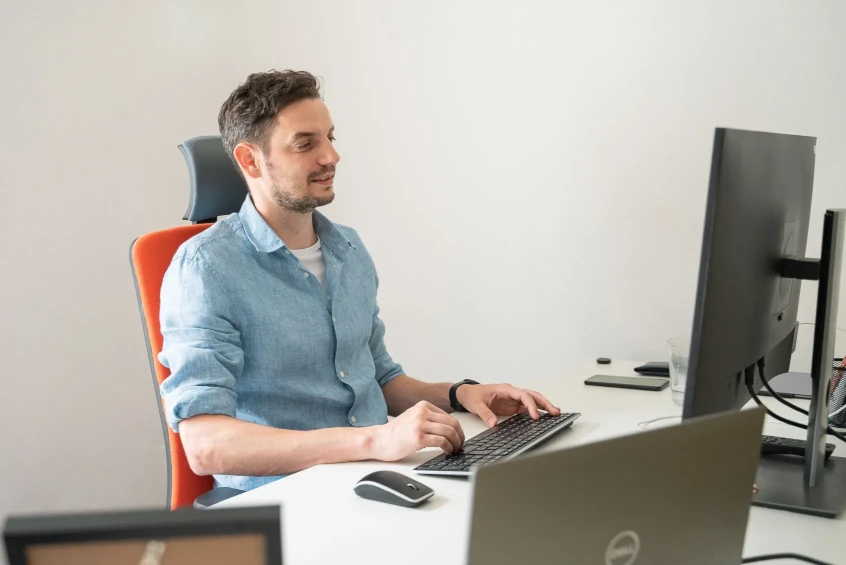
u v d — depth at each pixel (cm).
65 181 255
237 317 157
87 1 257
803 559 92
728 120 214
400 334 272
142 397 276
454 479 120
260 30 280
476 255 255
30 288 248
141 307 161
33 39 246
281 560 54
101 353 265
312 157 162
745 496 77
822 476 120
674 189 222
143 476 276
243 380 160
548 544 63
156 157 277
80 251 259
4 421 243
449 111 254
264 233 164
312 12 271
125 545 53
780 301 121
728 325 100
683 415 98
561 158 237
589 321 240
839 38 199
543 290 246
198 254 156
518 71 241
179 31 280
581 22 229
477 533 59
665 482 69
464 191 254
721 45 212
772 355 127
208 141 177
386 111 264
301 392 161
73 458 259
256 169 167
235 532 54
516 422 148
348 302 174
